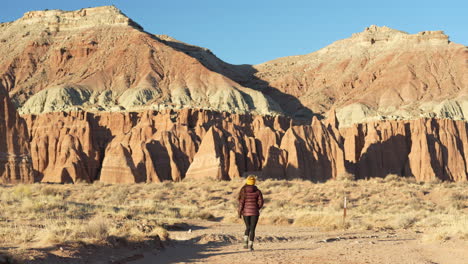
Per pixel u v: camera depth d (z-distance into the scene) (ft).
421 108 547.49
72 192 183.01
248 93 533.96
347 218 126.21
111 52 599.98
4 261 36.65
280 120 471.62
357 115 556.92
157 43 611.88
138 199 175.63
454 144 413.80
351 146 399.85
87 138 377.91
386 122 422.41
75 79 552.41
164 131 350.84
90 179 323.98
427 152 383.04
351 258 47.09
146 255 49.93
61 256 42.06
